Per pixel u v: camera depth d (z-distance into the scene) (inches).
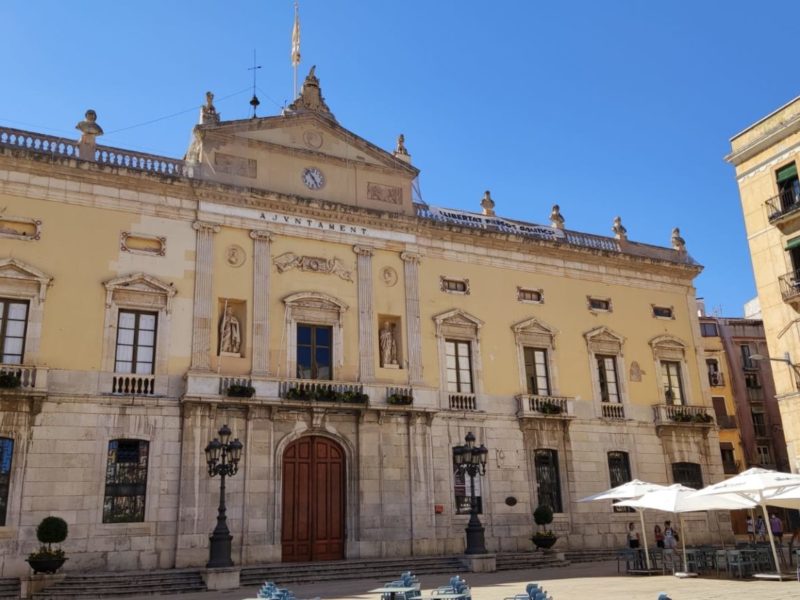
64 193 1182.9
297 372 1284.4
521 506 1409.9
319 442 1272.1
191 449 1152.8
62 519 1015.0
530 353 1539.1
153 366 1182.3
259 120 1366.9
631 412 1593.3
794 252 1422.2
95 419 1114.1
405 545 1274.6
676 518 1557.6
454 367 1443.2
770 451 2244.1
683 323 1745.8
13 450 1054.4
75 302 1147.3
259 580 1067.9
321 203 1365.7
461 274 1502.2
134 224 1221.7
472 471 1221.7
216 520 1141.1
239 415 1205.7
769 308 1456.7
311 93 1464.1
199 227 1266.0
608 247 1724.9
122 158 1253.7
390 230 1440.7
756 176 1509.6
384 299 1401.3
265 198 1321.4
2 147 1139.9
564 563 1317.7
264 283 1290.6
